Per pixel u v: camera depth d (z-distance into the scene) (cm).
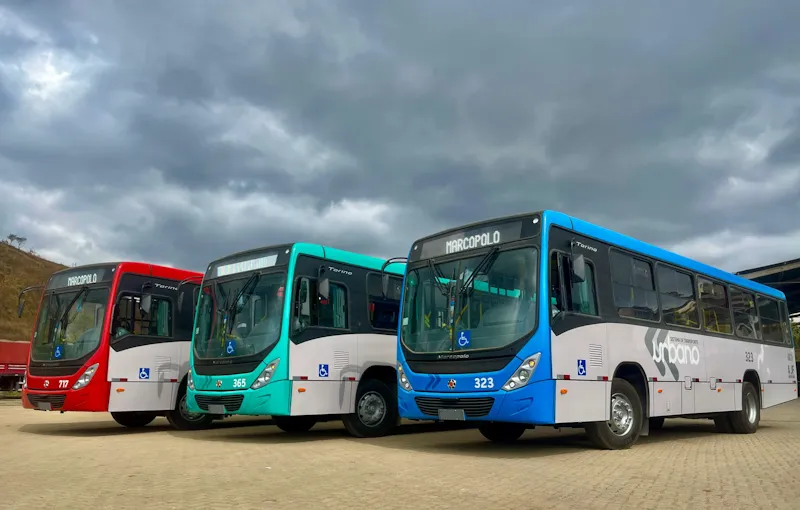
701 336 1400
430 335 1088
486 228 1085
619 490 735
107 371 1433
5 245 10794
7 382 3097
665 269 1328
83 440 1331
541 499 682
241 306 1322
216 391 1282
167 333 1563
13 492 732
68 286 1544
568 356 1004
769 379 1695
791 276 4003
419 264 1153
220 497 695
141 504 660
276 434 1467
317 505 652
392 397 1425
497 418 971
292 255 1302
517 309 1001
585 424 1099
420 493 715
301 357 1262
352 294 1406
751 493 725
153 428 1641
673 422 1961
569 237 1070
